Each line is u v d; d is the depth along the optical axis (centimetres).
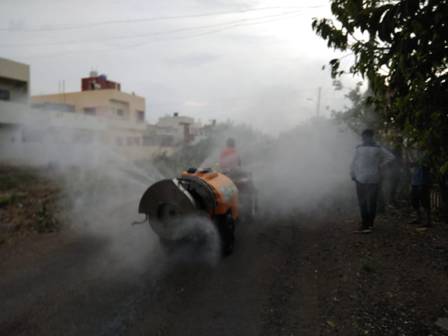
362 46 376
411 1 242
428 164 376
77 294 425
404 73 281
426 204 634
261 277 460
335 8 382
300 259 519
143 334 336
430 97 277
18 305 400
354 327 330
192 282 452
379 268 460
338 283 426
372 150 611
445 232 605
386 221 696
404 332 318
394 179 812
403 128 385
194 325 349
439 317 339
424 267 457
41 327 354
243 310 375
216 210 524
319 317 353
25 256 568
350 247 550
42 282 462
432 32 250
